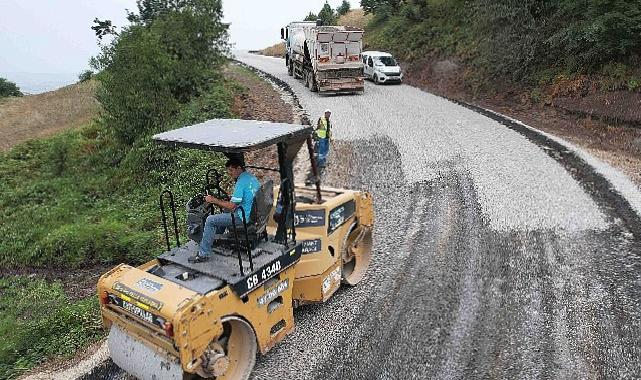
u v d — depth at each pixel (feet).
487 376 20.65
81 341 25.76
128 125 59.11
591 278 27.96
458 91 83.20
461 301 26.16
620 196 39.01
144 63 61.21
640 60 59.47
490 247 32.09
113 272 20.36
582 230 33.96
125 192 51.55
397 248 32.55
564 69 68.13
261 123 23.07
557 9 72.08
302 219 24.57
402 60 104.63
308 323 24.75
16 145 74.69
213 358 18.71
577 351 22.00
